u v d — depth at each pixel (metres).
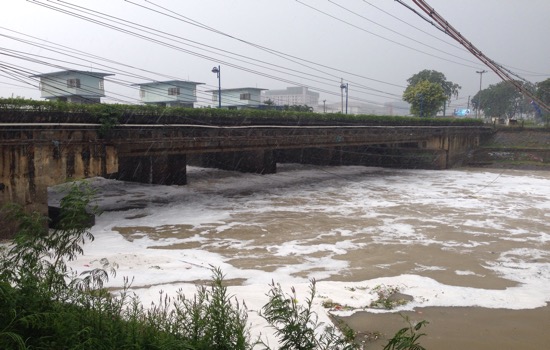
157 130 28.67
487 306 14.05
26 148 20.98
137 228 24.33
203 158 54.31
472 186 42.22
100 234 22.73
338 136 44.38
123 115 26.44
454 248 20.91
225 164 52.16
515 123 70.94
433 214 28.84
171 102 65.00
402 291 15.16
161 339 6.68
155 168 41.28
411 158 57.25
